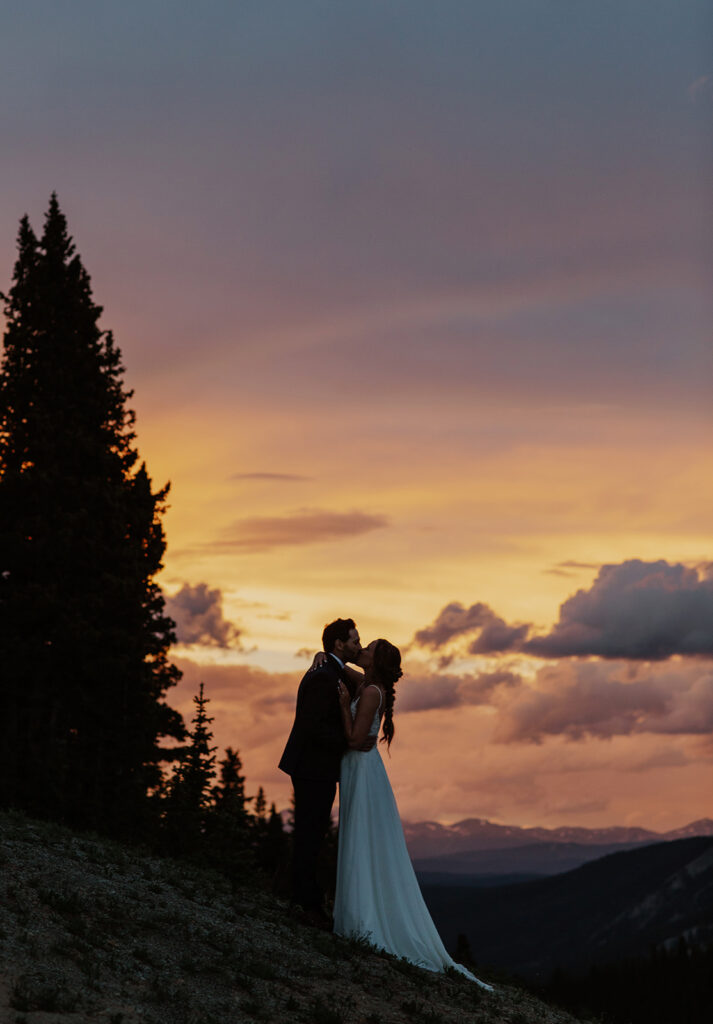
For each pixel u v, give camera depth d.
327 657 10.11
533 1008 9.67
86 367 35.75
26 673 31.67
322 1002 7.88
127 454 36.72
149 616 35.28
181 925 8.84
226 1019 7.14
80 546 32.22
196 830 35.75
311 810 10.04
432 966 9.72
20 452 34.41
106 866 10.38
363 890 9.70
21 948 7.44
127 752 32.94
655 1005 143.38
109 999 6.99
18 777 31.83
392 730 10.18
